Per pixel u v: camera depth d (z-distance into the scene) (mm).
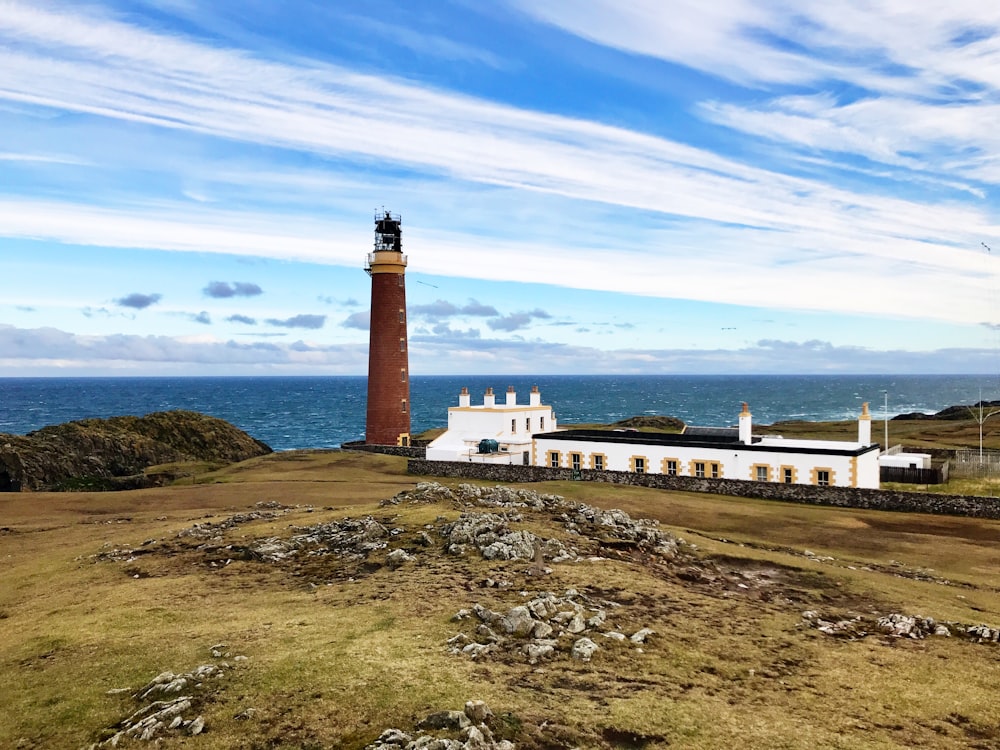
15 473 85938
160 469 89000
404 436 99812
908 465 68375
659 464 64750
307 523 39844
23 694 19281
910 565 37969
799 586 31062
